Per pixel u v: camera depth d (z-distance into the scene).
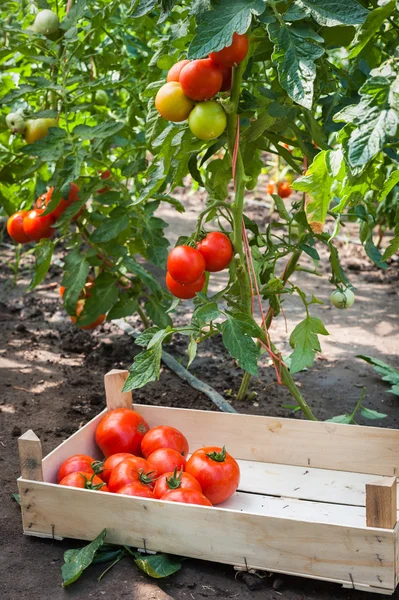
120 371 2.15
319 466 2.08
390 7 1.73
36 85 2.31
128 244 2.57
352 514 1.96
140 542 1.90
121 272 2.59
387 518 1.78
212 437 2.12
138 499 1.88
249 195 4.42
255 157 2.33
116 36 2.82
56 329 2.81
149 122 2.07
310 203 1.87
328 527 1.80
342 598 1.82
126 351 2.68
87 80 2.57
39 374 2.55
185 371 2.56
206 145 2.07
